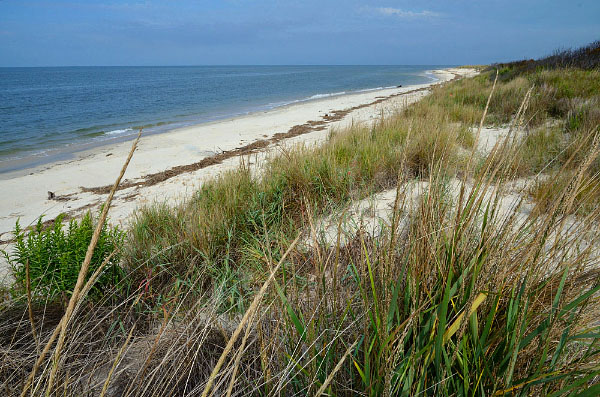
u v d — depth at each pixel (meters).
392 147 5.37
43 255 2.15
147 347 1.75
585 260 1.40
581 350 1.21
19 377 1.55
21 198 6.03
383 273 1.31
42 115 19.16
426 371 1.11
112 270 2.36
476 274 1.22
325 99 25.38
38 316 2.04
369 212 3.30
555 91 8.81
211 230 3.07
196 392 1.49
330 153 5.02
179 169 7.39
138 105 23.64
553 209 1.22
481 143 6.18
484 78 17.05
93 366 1.68
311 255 2.54
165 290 2.51
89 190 6.40
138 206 5.10
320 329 1.40
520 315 1.14
